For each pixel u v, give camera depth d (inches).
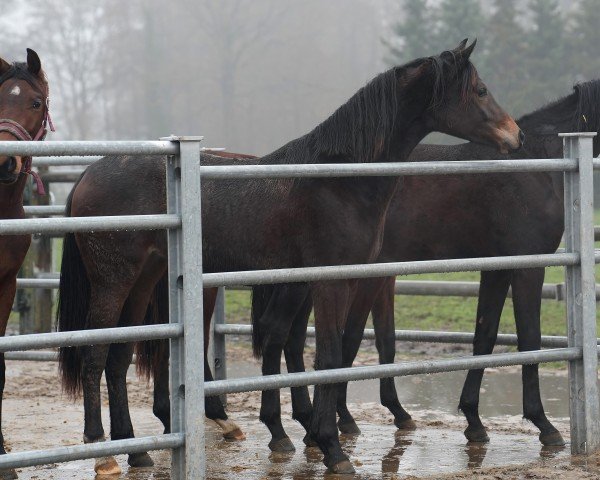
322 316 296.0
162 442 238.7
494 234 364.2
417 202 367.6
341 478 289.6
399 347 593.0
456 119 320.2
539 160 291.9
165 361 343.9
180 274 242.8
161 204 317.1
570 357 299.6
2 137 291.9
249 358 574.2
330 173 261.6
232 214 309.3
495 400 441.4
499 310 368.5
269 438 364.2
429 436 364.2
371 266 268.1
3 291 302.0
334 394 298.5
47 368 548.7
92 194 323.9
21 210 309.3
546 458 314.3
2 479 287.1
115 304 317.7
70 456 224.8
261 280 252.4
